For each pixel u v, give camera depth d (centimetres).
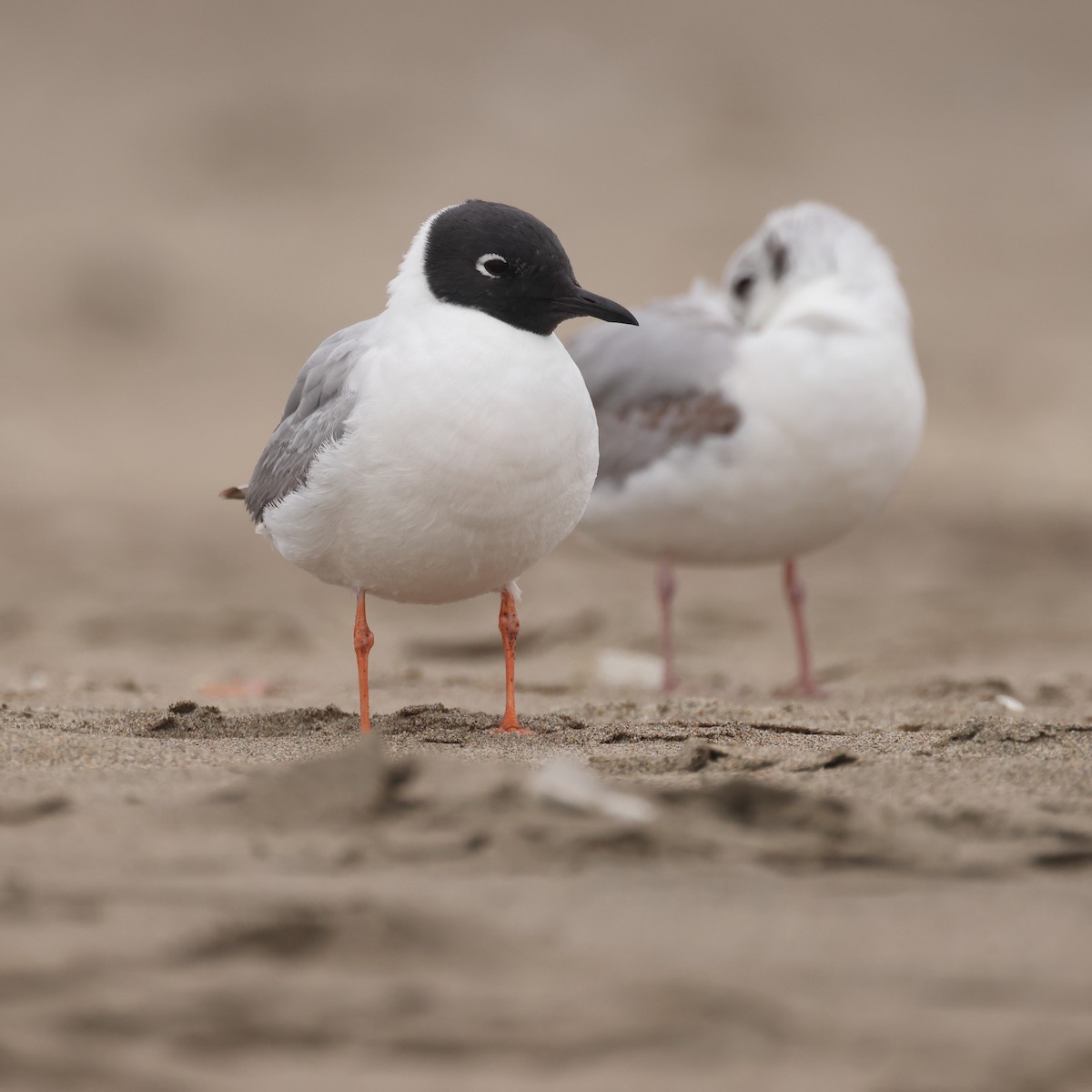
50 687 1234
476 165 4297
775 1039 509
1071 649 1579
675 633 1673
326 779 722
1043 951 571
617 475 1330
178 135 4550
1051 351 3112
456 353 880
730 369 1286
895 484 1315
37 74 5012
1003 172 4241
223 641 1628
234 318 3441
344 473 898
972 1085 482
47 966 551
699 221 3875
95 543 2103
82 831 683
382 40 5284
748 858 663
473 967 556
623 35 5284
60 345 3266
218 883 624
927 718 1056
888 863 659
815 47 5206
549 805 711
